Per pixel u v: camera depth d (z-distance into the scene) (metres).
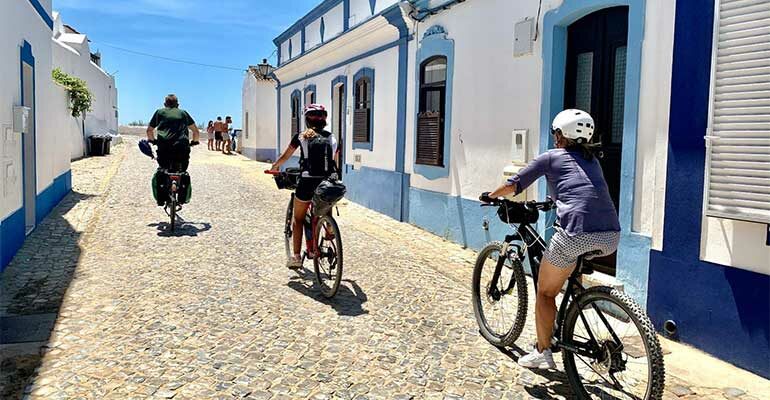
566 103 6.41
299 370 3.96
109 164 17.62
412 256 7.52
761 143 3.91
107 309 5.00
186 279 5.99
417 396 3.67
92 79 21.62
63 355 4.05
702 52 4.34
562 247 3.60
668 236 4.67
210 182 15.03
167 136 8.42
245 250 7.39
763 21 3.88
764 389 3.84
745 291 4.09
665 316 4.71
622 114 5.76
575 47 6.30
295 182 6.15
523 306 4.27
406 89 10.06
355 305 5.38
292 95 18.66
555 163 3.73
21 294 5.34
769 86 3.85
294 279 6.14
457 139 8.41
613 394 3.49
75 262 6.50
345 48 13.02
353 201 12.83
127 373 3.80
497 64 7.38
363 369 4.02
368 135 12.00
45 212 8.98
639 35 5.03
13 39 6.49
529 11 6.73
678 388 3.86
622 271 5.22
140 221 9.07
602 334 3.50
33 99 7.86
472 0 7.91
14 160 6.61
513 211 4.24
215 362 4.02
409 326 4.88
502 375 4.02
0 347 4.14
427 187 9.38
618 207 5.73
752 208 3.98
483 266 4.83
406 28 9.95
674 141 4.58
